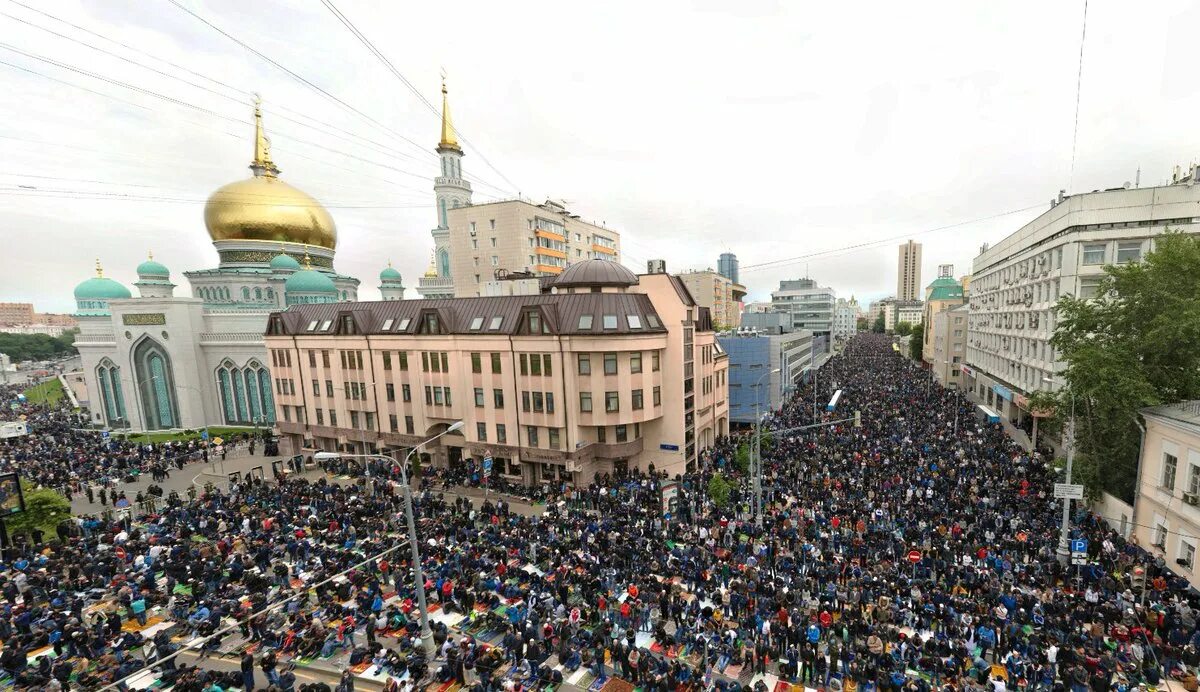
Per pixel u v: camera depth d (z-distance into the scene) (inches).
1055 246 1798.7
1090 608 816.3
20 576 970.7
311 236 3213.6
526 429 1606.8
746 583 915.4
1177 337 1127.6
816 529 1118.4
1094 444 1262.3
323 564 1025.5
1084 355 1202.0
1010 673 692.1
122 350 2637.8
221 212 2962.6
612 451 1562.5
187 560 1061.1
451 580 979.9
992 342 2674.7
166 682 719.7
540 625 840.3
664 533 1176.8
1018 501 1236.5
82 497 1659.7
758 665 751.1
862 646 757.9
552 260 3021.7
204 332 2723.9
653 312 1637.6
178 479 1850.4
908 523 1137.4
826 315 6461.6
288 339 2082.9
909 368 4355.3
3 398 4153.5
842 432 1907.0
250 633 837.2
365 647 815.1
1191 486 948.6
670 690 684.7
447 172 3142.2
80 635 780.6
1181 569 956.0
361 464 1849.2
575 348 1517.0
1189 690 671.1
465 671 726.5
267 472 1911.9
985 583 894.4
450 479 1664.6
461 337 1680.6
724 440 2044.8
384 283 4013.3
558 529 1173.1
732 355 2436.0
